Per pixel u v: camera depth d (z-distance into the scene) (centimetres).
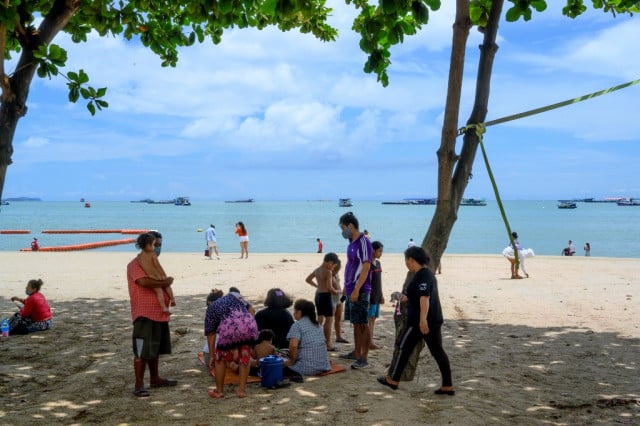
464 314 1245
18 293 1554
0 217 12350
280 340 774
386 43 593
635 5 755
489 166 625
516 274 1938
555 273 2119
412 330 628
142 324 627
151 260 636
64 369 749
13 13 518
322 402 602
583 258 2847
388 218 12206
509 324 1120
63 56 564
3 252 3150
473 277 2000
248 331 628
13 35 654
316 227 8350
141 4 863
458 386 679
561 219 12700
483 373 745
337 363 784
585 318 1187
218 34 996
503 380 711
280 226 8706
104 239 5212
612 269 2272
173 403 602
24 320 992
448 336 1000
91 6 804
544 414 583
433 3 484
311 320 725
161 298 634
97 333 994
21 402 606
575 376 734
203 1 611
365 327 752
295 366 705
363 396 623
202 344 907
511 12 534
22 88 548
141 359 627
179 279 1884
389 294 1593
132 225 8644
